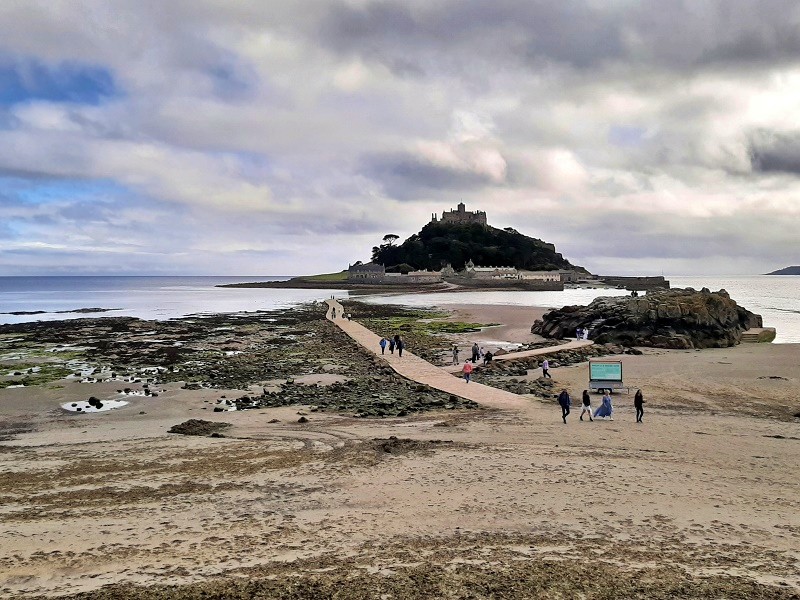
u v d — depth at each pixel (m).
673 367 38.47
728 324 55.12
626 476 15.96
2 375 39.72
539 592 9.31
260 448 20.05
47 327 76.19
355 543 11.48
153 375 39.72
